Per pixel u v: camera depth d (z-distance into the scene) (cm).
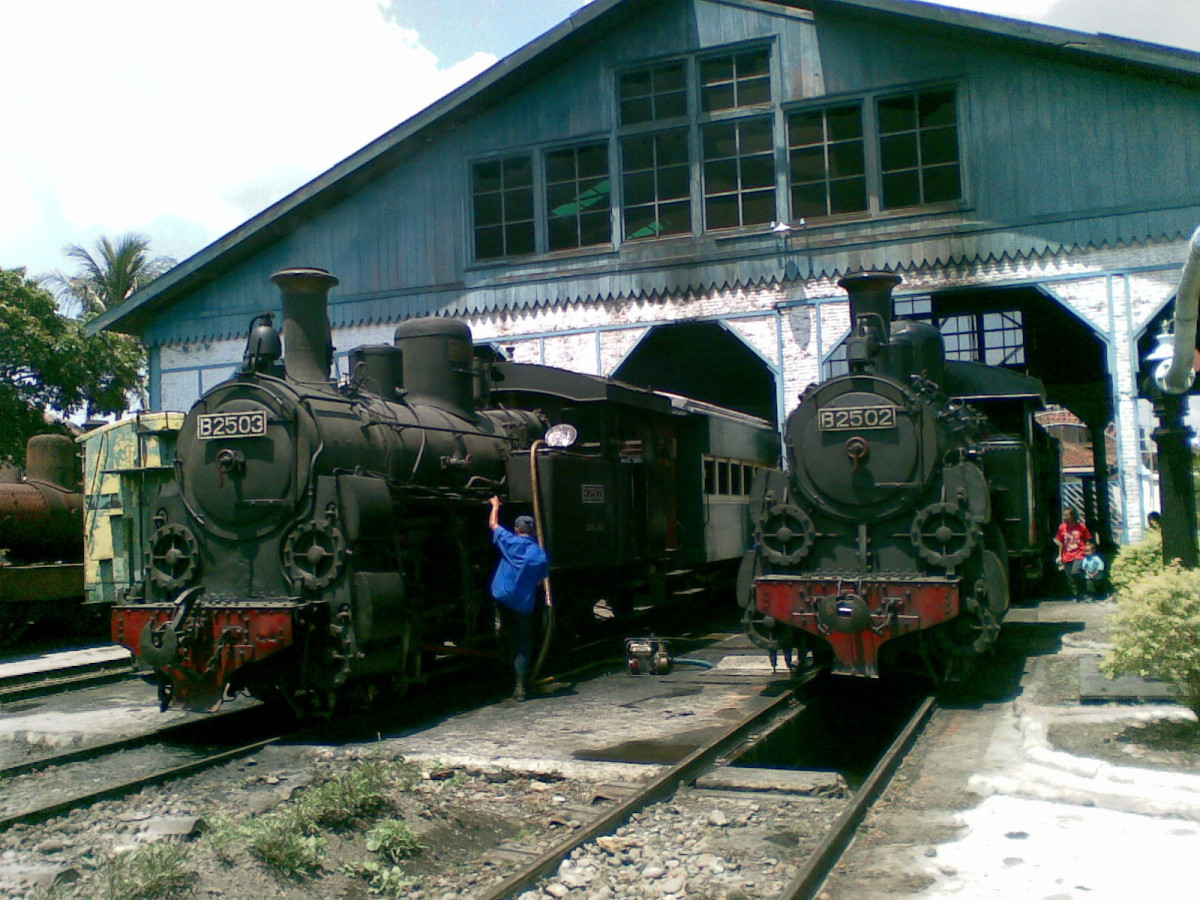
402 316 1961
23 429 2173
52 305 2202
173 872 499
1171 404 970
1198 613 663
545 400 1219
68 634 1603
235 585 848
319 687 808
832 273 1728
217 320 2069
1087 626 1265
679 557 1422
